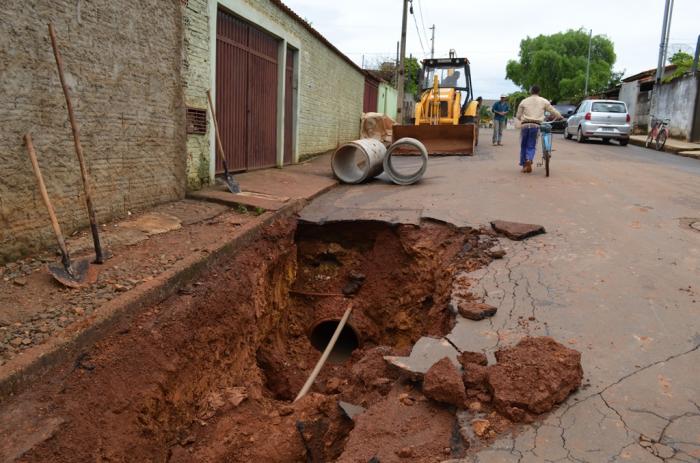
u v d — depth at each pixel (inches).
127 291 185.5
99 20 236.2
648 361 159.0
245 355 242.7
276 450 176.1
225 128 382.0
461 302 205.9
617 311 191.2
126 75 258.4
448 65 780.0
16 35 193.5
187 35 312.0
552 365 143.3
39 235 211.3
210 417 190.7
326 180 434.0
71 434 134.3
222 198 315.9
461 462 120.6
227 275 234.5
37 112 205.8
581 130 853.8
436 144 631.2
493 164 525.0
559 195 358.9
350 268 338.3
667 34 1011.9
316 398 197.2
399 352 190.2
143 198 282.4
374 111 1021.8
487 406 139.5
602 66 2142.0
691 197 355.9
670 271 225.1
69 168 225.8
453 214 318.0
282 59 470.9
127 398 155.1
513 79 2416.3
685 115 892.0
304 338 329.7
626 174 455.8
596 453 121.7
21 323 161.0
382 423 141.6
